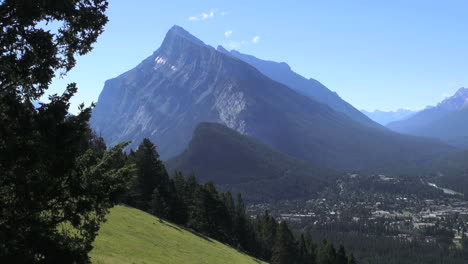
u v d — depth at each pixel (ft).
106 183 55.16
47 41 48.75
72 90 50.85
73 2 50.57
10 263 46.57
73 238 54.34
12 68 47.75
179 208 332.80
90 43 56.18
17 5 46.44
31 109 49.16
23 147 46.60
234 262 215.72
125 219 215.92
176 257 172.65
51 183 50.19
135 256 148.66
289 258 373.61
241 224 375.66
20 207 49.14
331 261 405.39
